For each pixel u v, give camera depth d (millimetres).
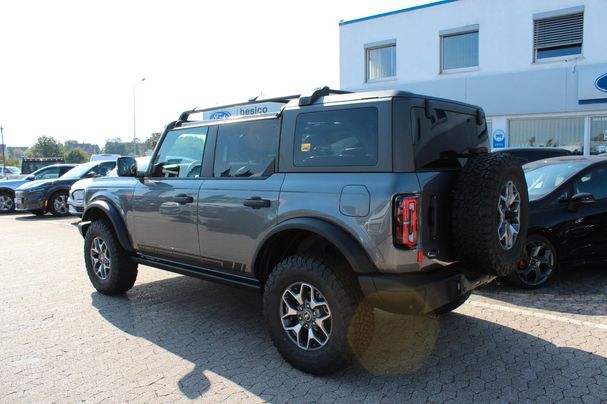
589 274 6219
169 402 3195
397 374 3533
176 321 4785
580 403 3074
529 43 15125
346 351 3357
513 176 3475
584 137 14742
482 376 3465
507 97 15594
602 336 4121
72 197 11023
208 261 4367
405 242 3133
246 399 3221
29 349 4109
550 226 5473
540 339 4094
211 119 4586
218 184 4207
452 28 16266
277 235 3738
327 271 3373
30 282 6414
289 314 3635
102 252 5668
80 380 3525
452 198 3373
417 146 3336
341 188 3367
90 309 5195
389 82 17719
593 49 14242
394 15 17328
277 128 3922
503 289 5562
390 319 4668
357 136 3422
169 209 4641
